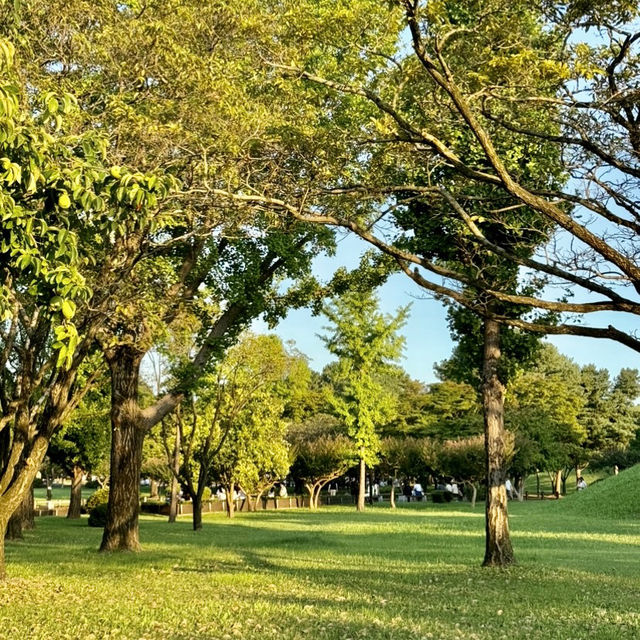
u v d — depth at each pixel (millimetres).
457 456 47781
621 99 9234
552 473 70062
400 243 13688
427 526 28953
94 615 8906
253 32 9734
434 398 63875
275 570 13914
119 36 10078
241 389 29672
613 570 14641
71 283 6289
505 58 8359
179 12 10297
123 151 9961
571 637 8039
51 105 6859
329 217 9398
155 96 10383
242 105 10117
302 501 53344
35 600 10031
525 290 14336
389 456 51062
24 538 21844
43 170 6738
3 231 6406
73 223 7746
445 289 9102
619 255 7676
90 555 16172
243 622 8609
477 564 15203
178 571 13492
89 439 34469
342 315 46125
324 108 11016
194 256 17234
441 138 10180
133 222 9680
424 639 7605
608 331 8188
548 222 9938
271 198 9484
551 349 73000
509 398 60250
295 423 58875
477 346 15461
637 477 39531
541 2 8852
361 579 12719
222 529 27375
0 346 18344
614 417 71750
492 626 8648
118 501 17250
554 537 23359
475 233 9031
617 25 8828
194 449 34125
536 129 10719
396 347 46500
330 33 9141
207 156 10055
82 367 18703
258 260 18000
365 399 46656
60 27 10312
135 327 14438
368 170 10266
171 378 27891
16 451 12461
